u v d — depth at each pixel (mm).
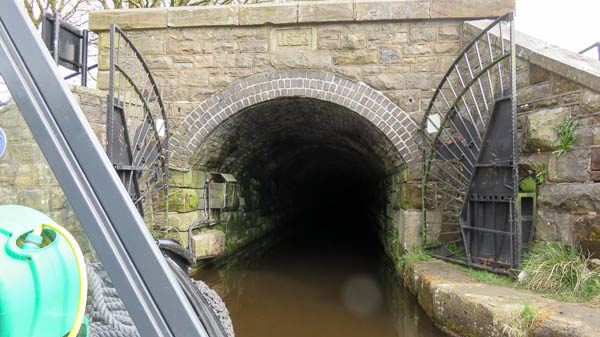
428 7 5402
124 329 900
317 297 5293
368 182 13312
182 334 640
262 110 6211
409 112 5508
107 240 656
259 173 9859
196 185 6180
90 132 692
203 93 5859
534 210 3893
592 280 3135
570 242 3490
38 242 717
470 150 4668
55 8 8219
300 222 15109
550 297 3146
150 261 659
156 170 5516
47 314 681
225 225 7527
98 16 5875
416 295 4309
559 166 3641
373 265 7352
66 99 693
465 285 3623
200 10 5777
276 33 5766
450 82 5367
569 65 3545
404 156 5461
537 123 3826
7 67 692
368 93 5559
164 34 5922
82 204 661
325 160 13805
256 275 6461
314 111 6480
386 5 5469
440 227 5297
